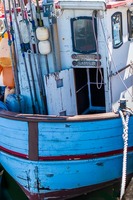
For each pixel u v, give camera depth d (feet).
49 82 24.14
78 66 24.94
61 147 23.00
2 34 26.53
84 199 25.64
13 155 24.20
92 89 26.11
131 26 26.18
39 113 25.90
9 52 26.13
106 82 24.59
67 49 24.88
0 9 29.19
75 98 25.70
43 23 24.56
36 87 25.63
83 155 23.27
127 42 26.02
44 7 24.04
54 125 22.52
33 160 23.34
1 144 24.80
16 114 23.27
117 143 23.54
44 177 23.84
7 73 26.66
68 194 24.90
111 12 23.77
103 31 23.66
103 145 23.31
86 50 24.45
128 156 24.53
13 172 25.14
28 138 23.06
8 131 23.75
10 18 24.90
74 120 22.35
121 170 24.77
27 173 24.04
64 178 23.98
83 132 22.74
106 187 25.88
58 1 23.73
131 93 27.20
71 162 23.34
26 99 26.08
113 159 24.02
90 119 22.48
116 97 25.49
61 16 24.29
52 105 24.58
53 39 24.61
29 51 24.97
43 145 23.00
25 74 25.68
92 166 23.81
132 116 23.22
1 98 27.63
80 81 25.88
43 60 25.16
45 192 24.40
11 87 26.91
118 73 25.23
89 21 23.82
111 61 24.38
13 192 26.61
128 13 25.54
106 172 24.44
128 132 23.59
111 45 24.21
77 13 23.91
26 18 24.52
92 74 25.70
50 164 23.36
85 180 24.35
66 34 24.58
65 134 22.71
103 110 26.25
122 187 24.25
